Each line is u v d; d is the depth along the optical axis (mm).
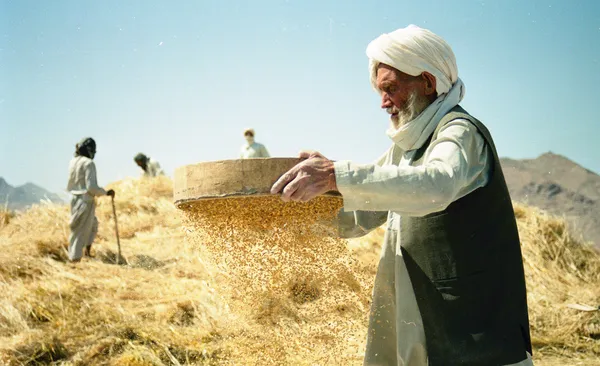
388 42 2148
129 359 4211
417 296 2094
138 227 9500
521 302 2057
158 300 5500
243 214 2023
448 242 2031
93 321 4926
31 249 7586
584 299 6113
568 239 7434
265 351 2330
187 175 2027
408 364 2131
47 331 4738
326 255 2191
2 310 5059
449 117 2062
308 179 1814
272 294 2281
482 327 1990
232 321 2602
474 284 2008
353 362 2904
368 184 1807
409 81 2150
